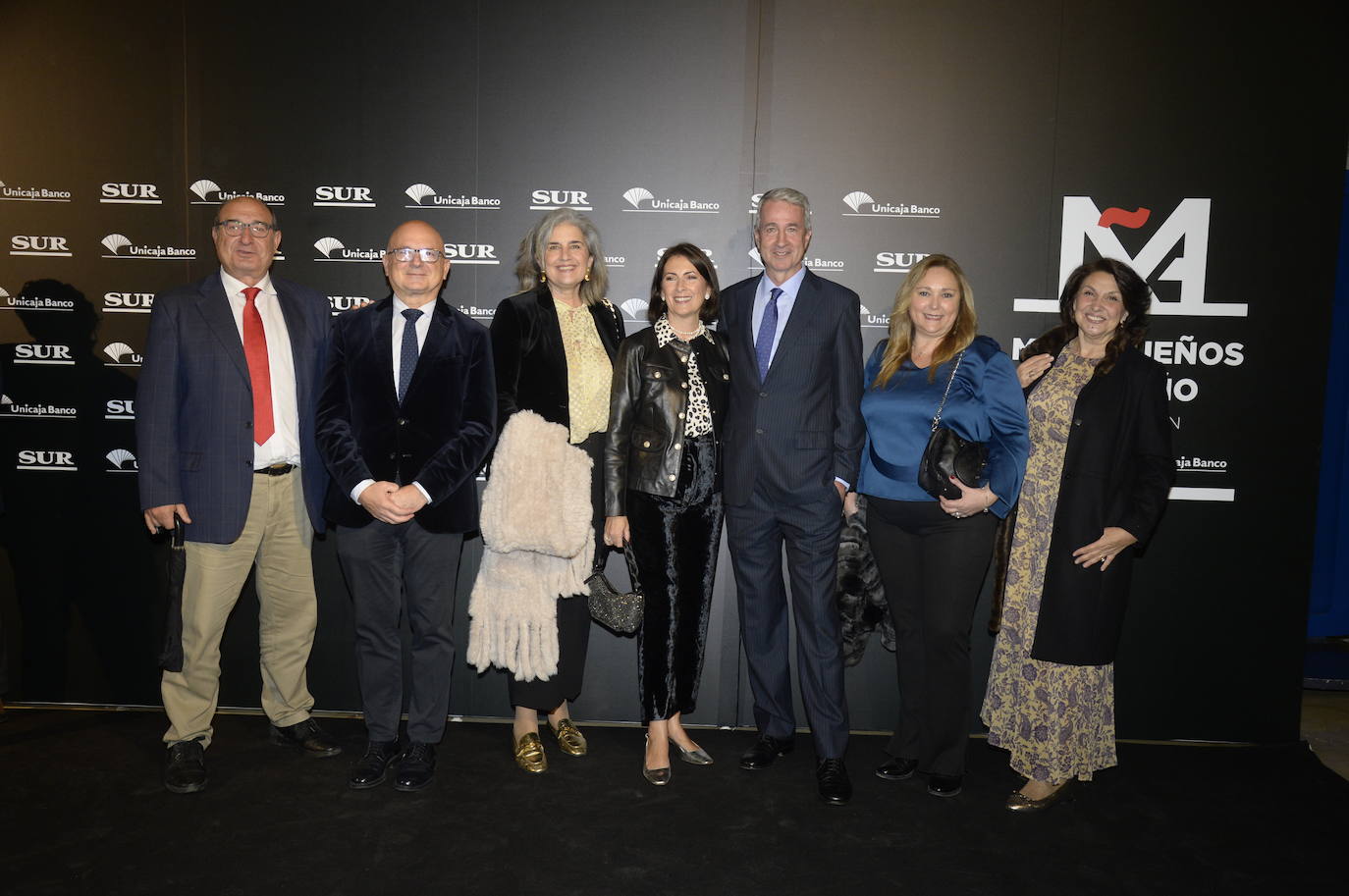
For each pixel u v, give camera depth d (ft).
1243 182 10.39
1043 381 8.95
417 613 9.11
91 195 10.82
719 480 9.27
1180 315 10.53
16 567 11.17
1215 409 10.59
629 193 10.71
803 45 10.51
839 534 9.25
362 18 10.62
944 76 10.49
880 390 9.14
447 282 10.87
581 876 7.51
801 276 9.24
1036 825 8.59
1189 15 10.28
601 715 11.20
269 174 10.77
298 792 8.97
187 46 10.67
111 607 11.18
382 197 10.78
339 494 8.86
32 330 10.96
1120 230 10.50
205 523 8.96
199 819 8.37
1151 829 8.57
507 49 10.62
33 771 9.38
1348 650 13.41
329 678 11.18
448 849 7.91
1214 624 10.73
